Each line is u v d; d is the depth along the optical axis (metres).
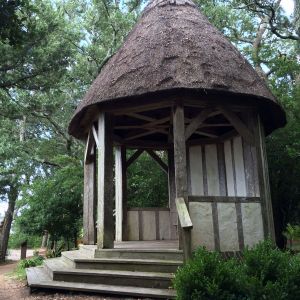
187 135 6.39
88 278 6.06
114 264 6.16
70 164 16.02
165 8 7.81
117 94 6.38
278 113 7.36
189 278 4.04
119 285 5.78
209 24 7.73
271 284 3.94
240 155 8.23
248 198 6.49
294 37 14.34
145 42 7.04
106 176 6.84
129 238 9.15
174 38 6.89
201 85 6.09
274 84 10.53
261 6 14.32
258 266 4.21
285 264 4.21
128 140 9.71
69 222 13.42
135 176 12.79
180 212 5.78
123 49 7.39
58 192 13.58
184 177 6.12
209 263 4.18
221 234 6.13
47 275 7.01
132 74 6.54
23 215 13.77
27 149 19.95
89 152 8.44
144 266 5.93
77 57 16.62
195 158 9.54
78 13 20.12
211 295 3.92
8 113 13.92
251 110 6.99
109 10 17.39
